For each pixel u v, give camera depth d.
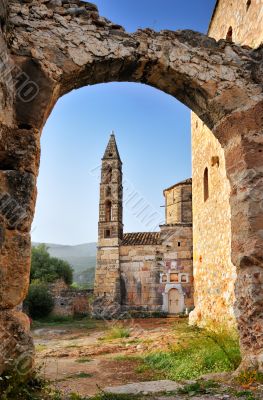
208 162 13.84
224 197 11.52
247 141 6.60
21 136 5.59
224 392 4.91
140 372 7.82
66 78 6.20
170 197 33.12
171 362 7.83
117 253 29.47
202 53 6.87
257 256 6.04
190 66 6.76
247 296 6.04
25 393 4.58
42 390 4.97
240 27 10.17
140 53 6.55
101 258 29.62
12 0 6.07
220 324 11.07
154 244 29.28
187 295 27.91
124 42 6.52
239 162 6.63
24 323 5.13
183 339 9.55
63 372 8.10
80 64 6.20
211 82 6.78
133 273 29.14
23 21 6.05
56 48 6.14
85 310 30.22
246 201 6.34
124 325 19.92
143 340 12.51
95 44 6.36
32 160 5.54
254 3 8.98
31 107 5.75
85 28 6.37
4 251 5.05
